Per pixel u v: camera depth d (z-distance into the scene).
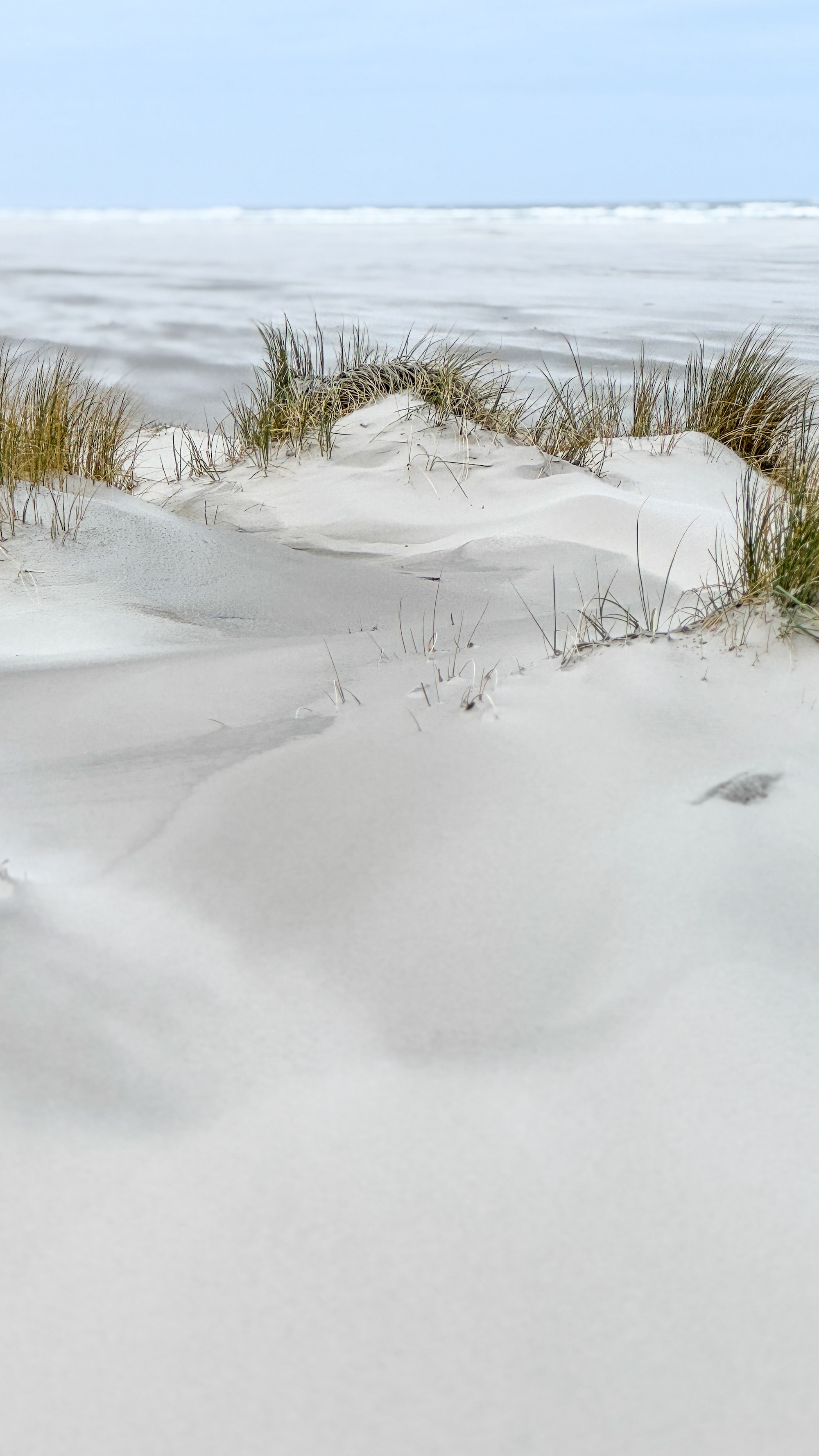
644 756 2.66
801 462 4.66
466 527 5.46
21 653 3.69
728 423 6.84
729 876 2.26
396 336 13.83
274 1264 1.50
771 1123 1.73
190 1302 1.46
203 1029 1.92
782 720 2.84
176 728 3.02
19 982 1.97
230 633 3.96
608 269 25.22
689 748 2.70
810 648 3.14
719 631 3.25
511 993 2.00
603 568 4.64
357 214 111.19
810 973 2.03
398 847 2.38
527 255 31.28
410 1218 1.57
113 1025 1.90
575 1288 1.48
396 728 2.82
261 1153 1.67
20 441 5.39
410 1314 1.44
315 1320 1.43
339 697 3.12
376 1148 1.68
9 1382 1.36
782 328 14.45
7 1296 1.46
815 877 2.28
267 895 2.27
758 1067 1.82
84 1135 1.69
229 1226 1.56
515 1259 1.51
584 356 12.11
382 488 6.07
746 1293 1.48
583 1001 1.97
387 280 23.06
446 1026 1.93
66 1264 1.50
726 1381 1.37
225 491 6.47
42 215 133.75
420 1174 1.64
